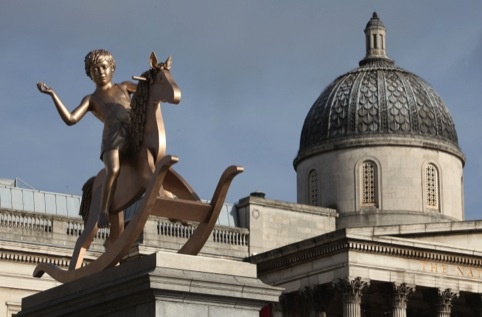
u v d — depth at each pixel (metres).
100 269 30.00
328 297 100.38
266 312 98.06
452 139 119.81
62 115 31.09
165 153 30.19
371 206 115.94
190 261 28.08
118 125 30.88
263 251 107.44
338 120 118.44
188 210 29.97
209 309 27.81
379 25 125.69
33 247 97.88
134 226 29.44
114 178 30.66
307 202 119.62
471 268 102.50
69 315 29.12
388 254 98.75
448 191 118.06
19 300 97.50
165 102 30.14
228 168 29.95
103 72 31.44
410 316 109.44
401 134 116.88
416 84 120.69
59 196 111.00
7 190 108.25
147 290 27.30
